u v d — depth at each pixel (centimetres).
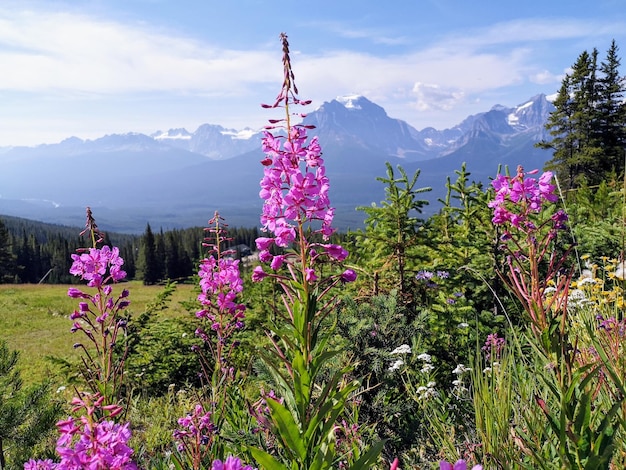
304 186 290
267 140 310
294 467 271
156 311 1016
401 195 768
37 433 509
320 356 278
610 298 447
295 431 264
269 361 294
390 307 542
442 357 600
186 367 848
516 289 274
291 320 288
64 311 3169
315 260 295
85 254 402
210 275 532
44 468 259
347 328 496
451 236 886
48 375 1312
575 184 3278
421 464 404
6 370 543
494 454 298
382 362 482
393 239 772
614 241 702
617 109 3319
